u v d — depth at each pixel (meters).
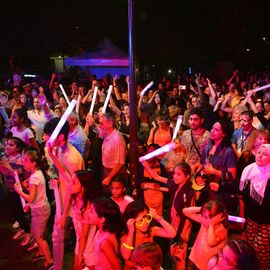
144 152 6.87
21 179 6.48
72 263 5.93
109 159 6.08
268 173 4.36
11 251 6.45
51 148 4.90
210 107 8.52
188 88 16.09
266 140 5.00
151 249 3.63
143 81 23.41
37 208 5.72
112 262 4.09
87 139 6.72
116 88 12.76
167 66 38.47
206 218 4.42
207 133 5.89
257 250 4.46
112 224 4.14
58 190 5.26
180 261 5.07
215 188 4.89
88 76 23.25
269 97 11.40
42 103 9.17
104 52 21.33
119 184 5.14
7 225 7.45
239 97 11.10
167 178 5.84
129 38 5.39
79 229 4.80
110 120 6.01
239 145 6.36
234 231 5.77
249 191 4.49
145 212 4.50
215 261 3.40
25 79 24.45
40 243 5.84
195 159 5.93
